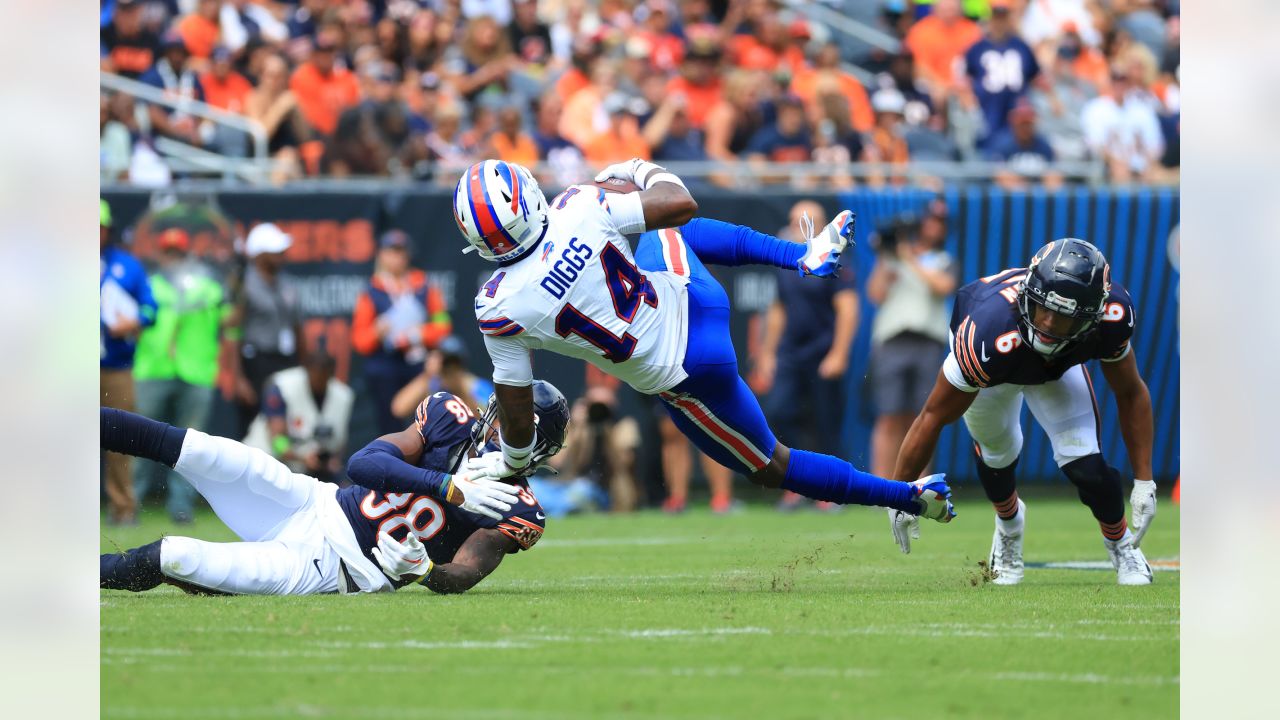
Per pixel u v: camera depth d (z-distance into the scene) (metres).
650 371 18.22
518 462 18.27
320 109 44.75
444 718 11.62
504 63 48.56
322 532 18.86
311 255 38.12
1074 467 20.81
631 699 12.38
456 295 38.91
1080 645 15.25
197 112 41.50
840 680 13.28
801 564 25.20
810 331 38.44
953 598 19.22
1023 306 18.81
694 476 40.22
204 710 11.91
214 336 36.34
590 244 17.58
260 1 50.81
